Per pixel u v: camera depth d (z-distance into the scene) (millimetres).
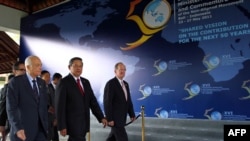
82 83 3270
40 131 2732
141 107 4543
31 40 6852
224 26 3893
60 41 6172
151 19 4715
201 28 4121
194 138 4027
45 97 2848
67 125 3066
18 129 2486
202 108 4012
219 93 3865
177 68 4328
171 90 4371
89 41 5613
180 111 4242
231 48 3805
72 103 3090
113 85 3689
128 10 5047
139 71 4793
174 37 4410
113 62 5176
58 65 6172
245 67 3660
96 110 3387
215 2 4008
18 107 2635
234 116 3699
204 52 4059
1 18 6738
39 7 6801
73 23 5957
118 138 3596
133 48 4906
